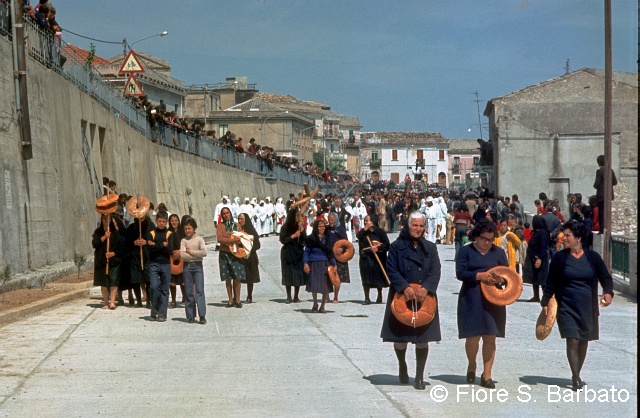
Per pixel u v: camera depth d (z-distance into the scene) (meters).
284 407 9.45
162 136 45.47
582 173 57.34
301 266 19.95
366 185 103.69
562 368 11.80
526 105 63.94
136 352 13.19
